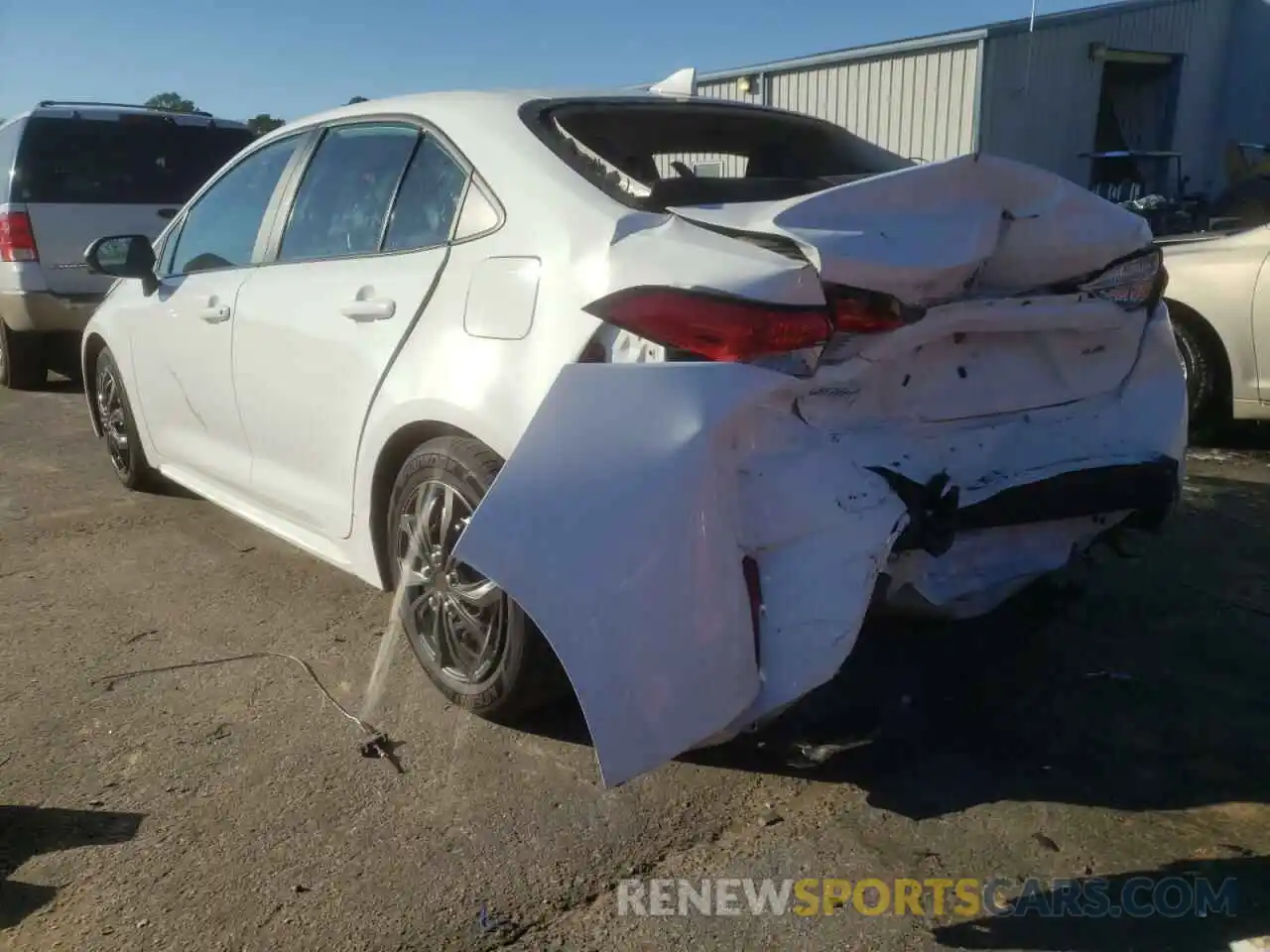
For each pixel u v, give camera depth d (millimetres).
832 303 2494
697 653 2336
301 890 2504
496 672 3053
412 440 3328
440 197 3367
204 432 4555
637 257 2635
